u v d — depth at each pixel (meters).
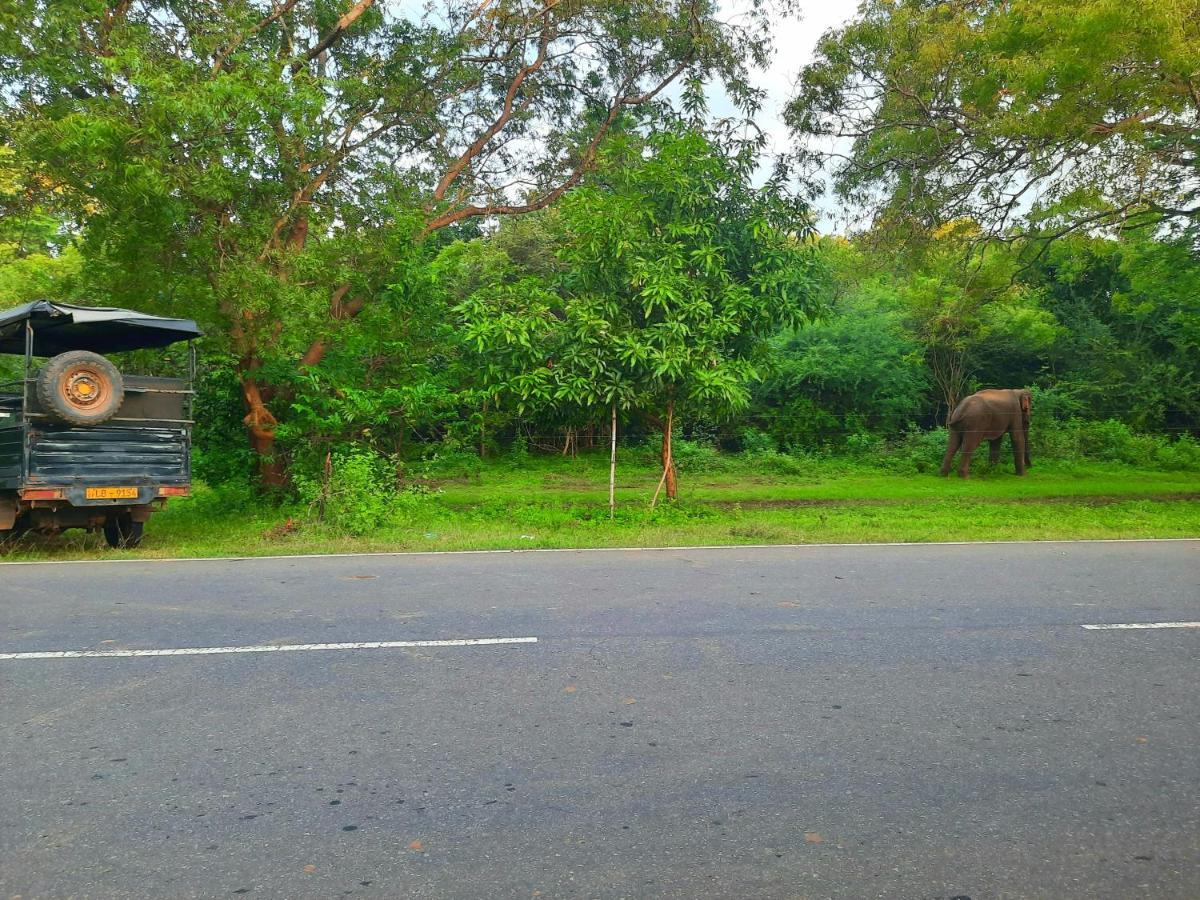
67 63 13.61
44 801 3.63
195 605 7.20
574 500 17.53
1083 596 7.53
